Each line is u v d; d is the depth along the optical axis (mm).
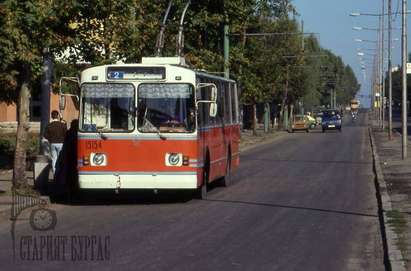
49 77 22906
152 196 21000
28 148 31734
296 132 83250
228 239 13641
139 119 18422
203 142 19500
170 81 18516
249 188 23312
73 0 18344
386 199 18938
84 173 18406
